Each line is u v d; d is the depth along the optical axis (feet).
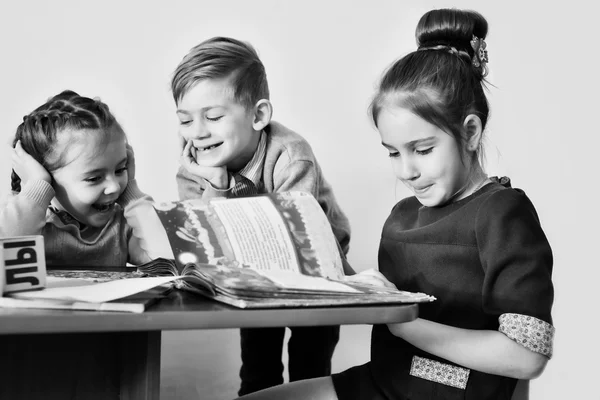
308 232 3.06
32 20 6.21
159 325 2.13
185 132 5.08
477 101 3.44
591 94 6.59
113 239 4.34
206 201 3.17
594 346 6.13
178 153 6.37
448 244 3.30
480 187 3.36
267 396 3.31
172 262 3.18
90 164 4.09
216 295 2.41
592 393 5.91
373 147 6.59
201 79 4.88
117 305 2.15
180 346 6.18
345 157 6.59
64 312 2.12
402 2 6.70
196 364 5.86
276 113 6.57
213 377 5.68
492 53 6.61
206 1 6.49
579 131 6.54
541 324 2.99
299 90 6.59
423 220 3.48
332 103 6.61
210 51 4.97
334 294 2.42
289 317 2.24
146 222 4.35
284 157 5.07
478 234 3.18
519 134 6.51
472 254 3.22
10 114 6.15
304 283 2.54
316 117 6.60
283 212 3.12
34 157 4.13
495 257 3.08
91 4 6.30
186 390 5.42
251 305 2.23
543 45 6.66
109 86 6.34
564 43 6.67
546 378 5.95
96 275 3.17
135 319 2.10
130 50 6.37
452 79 3.35
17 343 2.56
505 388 3.13
